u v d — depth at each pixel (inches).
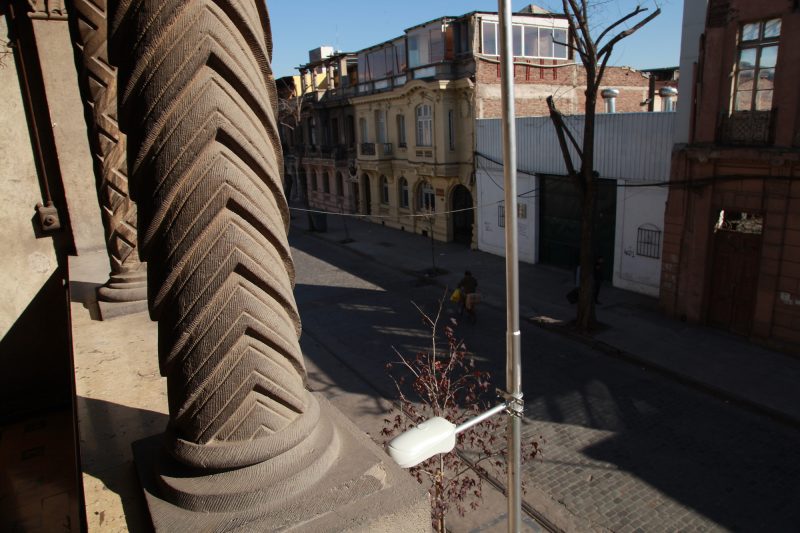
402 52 1027.3
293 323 68.9
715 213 522.6
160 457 72.5
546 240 798.5
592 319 549.6
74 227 212.8
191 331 61.8
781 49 450.3
